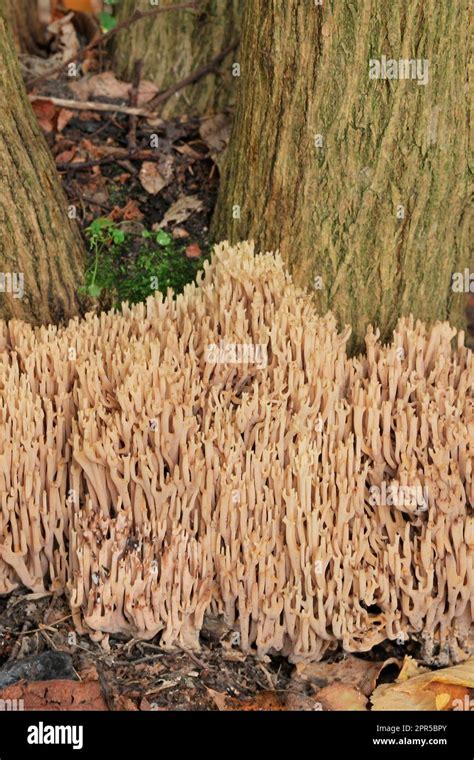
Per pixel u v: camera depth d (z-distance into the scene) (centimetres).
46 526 58
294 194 69
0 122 67
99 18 88
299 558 57
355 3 63
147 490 57
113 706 55
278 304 64
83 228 77
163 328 64
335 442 61
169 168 81
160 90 85
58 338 61
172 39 84
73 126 83
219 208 76
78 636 58
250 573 56
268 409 58
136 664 57
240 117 72
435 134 65
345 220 68
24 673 56
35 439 58
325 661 60
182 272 75
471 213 69
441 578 58
